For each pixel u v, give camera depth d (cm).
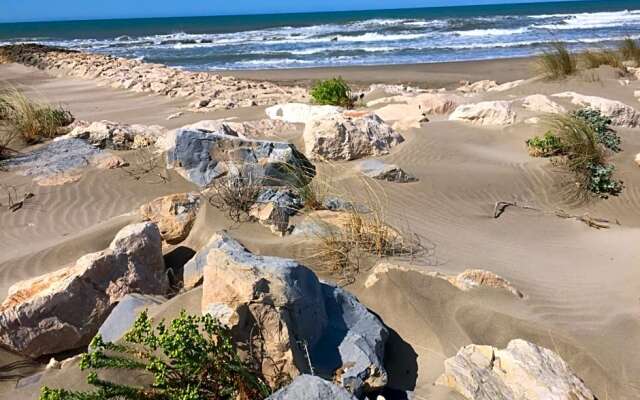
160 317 409
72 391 338
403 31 4528
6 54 2786
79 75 2062
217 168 757
